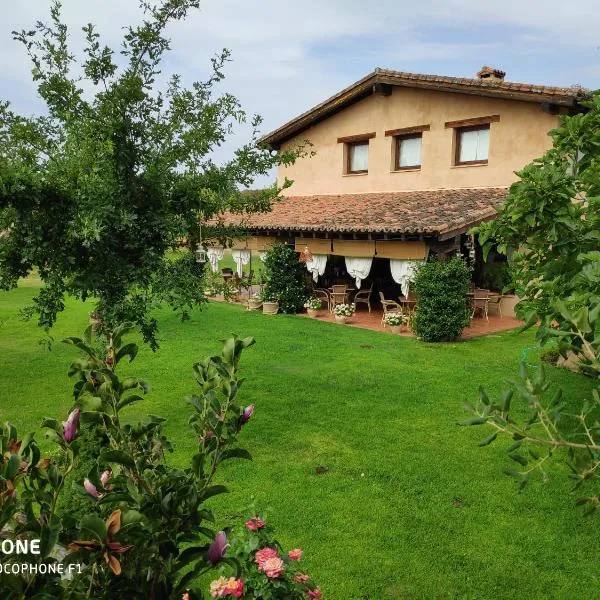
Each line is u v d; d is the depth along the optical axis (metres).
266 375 10.17
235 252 19.53
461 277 13.11
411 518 5.36
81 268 5.98
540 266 4.66
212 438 2.31
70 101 5.75
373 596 4.27
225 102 6.52
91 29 5.75
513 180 15.05
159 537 2.05
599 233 4.04
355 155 19.50
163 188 6.18
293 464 6.50
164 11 6.07
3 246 5.80
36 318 15.81
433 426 7.68
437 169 16.80
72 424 2.00
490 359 11.40
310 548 4.86
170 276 6.17
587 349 2.51
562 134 5.19
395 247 13.88
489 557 4.76
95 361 2.28
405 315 14.84
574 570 4.60
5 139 5.67
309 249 16.34
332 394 9.06
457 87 15.56
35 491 1.95
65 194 5.61
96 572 1.92
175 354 11.86
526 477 2.59
